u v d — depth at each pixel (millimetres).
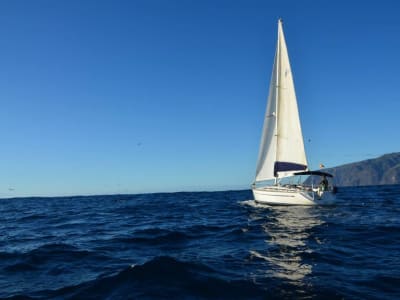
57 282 10258
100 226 23547
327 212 25594
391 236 15805
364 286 9086
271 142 31703
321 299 8281
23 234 20875
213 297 8594
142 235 18234
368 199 41906
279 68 31219
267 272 10539
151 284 9500
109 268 11594
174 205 43219
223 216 26688
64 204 59188
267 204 30391
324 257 12273
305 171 29297
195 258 12586
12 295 9211
